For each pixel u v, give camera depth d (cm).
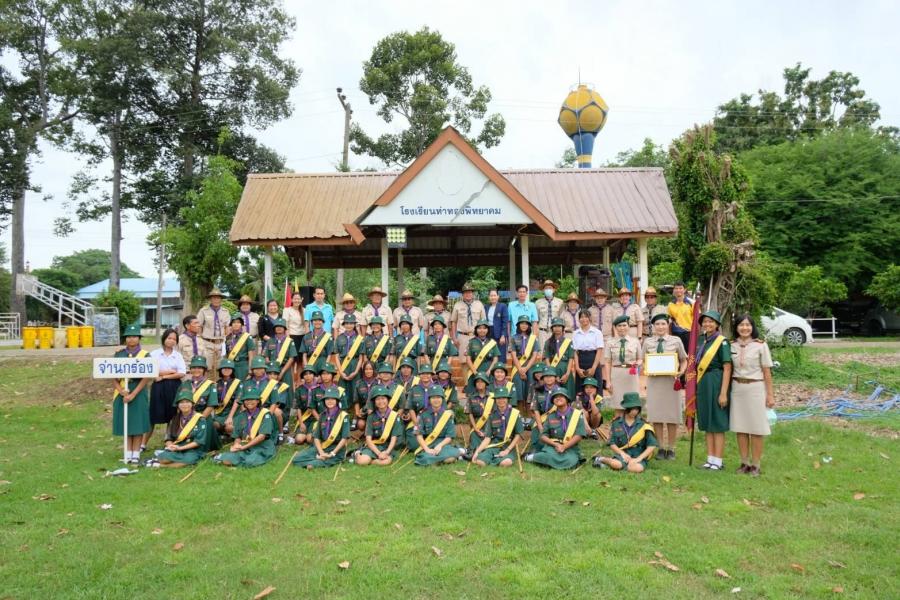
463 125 3800
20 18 3531
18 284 3650
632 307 1133
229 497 737
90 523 652
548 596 486
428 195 1316
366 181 1666
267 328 1148
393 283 2362
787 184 2997
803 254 2970
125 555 571
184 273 2069
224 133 2261
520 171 1694
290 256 1862
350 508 696
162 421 986
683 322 1169
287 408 1042
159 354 1000
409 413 936
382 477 821
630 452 869
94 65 3397
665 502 709
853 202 2855
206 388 957
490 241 1838
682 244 1454
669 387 912
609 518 655
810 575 524
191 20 3456
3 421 1248
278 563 549
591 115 1964
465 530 619
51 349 2650
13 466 891
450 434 918
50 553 574
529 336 1105
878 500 710
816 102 4262
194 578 523
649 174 1662
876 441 966
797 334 2177
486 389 978
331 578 520
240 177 3734
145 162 3750
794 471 826
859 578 518
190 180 3569
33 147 3475
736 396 823
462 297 1263
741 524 640
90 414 1309
